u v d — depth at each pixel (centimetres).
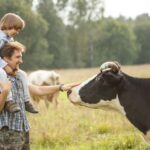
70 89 807
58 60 10088
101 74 788
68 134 1199
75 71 7231
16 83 667
